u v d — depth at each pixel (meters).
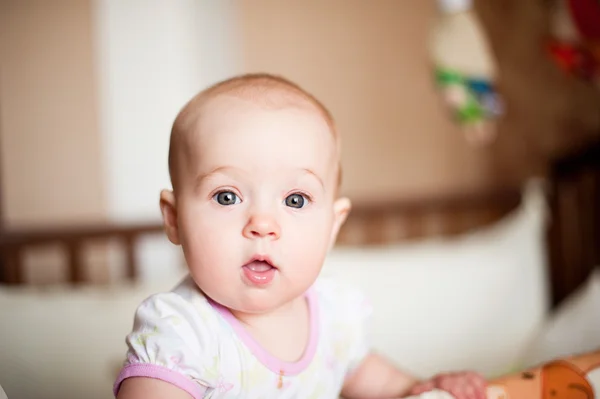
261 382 0.64
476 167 2.16
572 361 0.72
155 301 0.64
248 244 0.58
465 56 1.37
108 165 1.95
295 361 0.67
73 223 1.74
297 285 0.60
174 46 1.99
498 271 1.68
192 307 0.63
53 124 1.89
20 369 1.20
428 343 1.55
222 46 2.02
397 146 2.13
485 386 0.70
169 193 0.64
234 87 0.63
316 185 0.61
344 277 1.61
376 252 1.71
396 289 1.61
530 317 1.69
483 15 2.08
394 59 2.12
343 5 2.08
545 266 1.85
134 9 1.95
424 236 2.06
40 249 1.85
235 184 0.58
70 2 1.89
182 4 1.99
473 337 1.59
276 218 0.59
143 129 1.97
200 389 0.61
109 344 1.29
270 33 2.03
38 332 1.27
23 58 1.85
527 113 2.12
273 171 0.59
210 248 0.58
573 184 1.90
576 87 2.08
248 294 0.58
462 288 1.64
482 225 2.12
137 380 0.59
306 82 2.05
